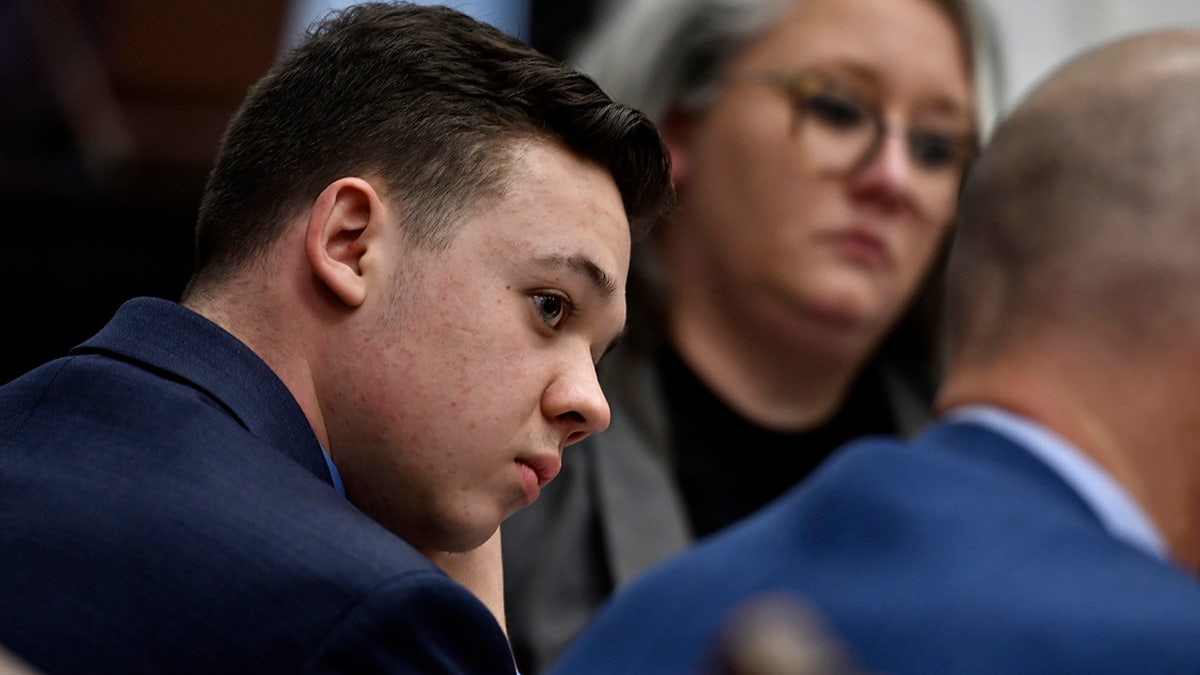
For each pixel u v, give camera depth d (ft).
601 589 27.37
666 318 31.19
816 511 12.11
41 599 13.96
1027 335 12.59
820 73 30.60
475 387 16.03
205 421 15.03
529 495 16.56
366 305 16.07
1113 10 44.19
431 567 14.29
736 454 30.89
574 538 27.76
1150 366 12.19
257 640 13.64
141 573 13.99
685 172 31.63
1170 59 12.82
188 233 43.75
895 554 11.41
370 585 13.82
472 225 16.11
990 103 32.30
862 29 30.73
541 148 16.44
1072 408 12.29
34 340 43.27
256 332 16.25
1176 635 10.31
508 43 17.04
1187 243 12.19
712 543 12.80
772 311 30.53
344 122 16.49
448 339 15.98
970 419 12.57
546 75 16.69
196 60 43.68
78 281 43.34
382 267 16.10
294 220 16.35
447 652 14.06
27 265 43.06
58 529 14.34
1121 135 12.50
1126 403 12.21
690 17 31.63
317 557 13.98
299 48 17.35
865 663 10.68
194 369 15.65
